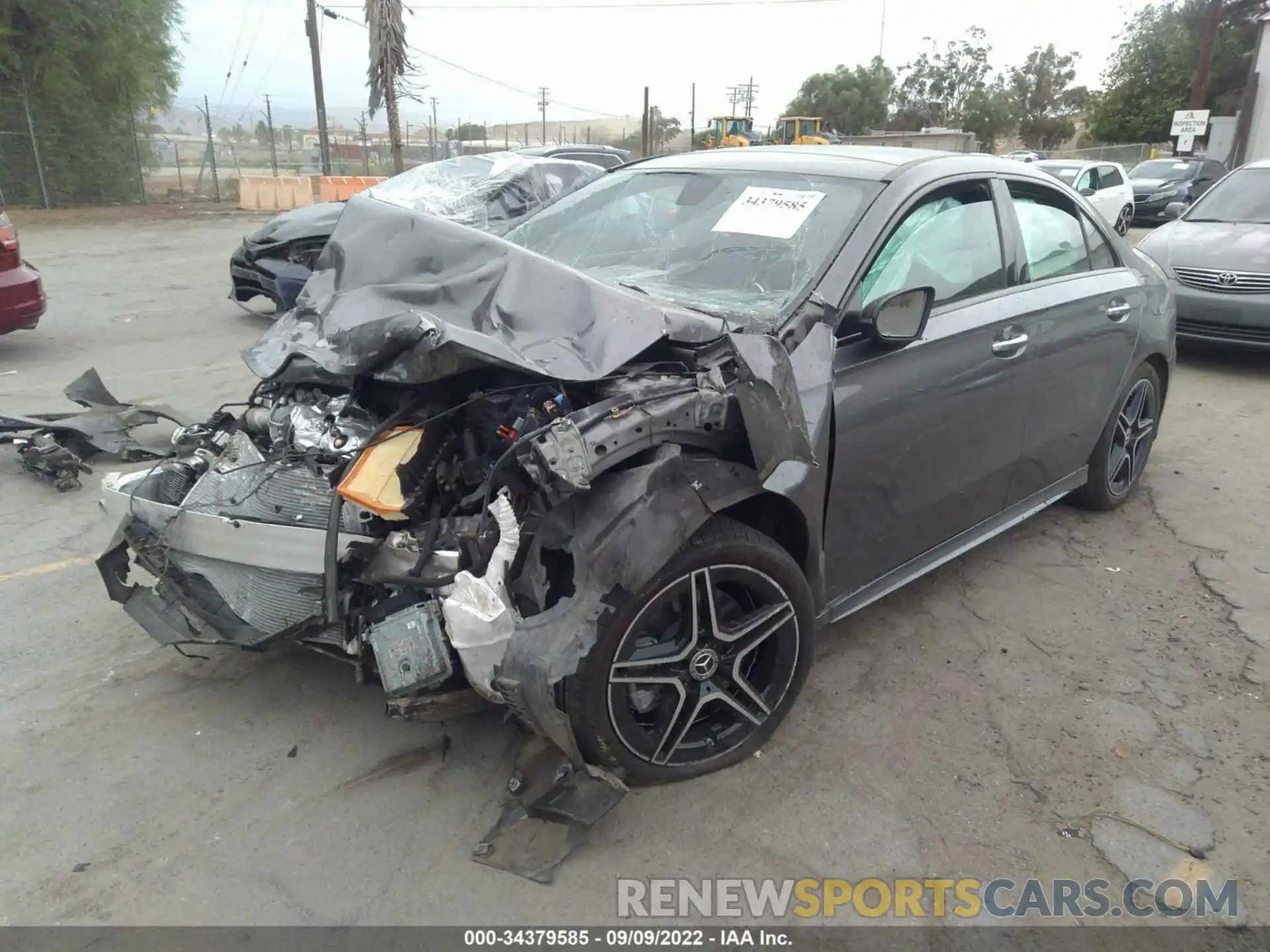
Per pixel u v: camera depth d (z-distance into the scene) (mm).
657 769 2740
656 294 3188
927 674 3441
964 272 3545
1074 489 4566
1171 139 36969
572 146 10531
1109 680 3434
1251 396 7199
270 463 2830
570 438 2344
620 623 2482
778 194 3449
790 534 2947
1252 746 3072
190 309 10312
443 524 2570
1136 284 4590
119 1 23766
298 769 2857
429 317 2633
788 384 2670
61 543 4367
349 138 34500
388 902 2377
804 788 2824
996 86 71688
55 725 3051
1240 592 4090
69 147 23641
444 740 2975
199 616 2857
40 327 9234
